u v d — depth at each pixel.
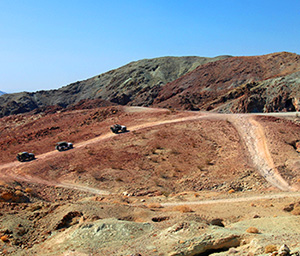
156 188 39.41
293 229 19.55
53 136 66.19
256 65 143.25
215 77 146.00
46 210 26.17
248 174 39.56
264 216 24.83
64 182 42.62
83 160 48.28
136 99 157.50
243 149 46.81
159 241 17.72
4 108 184.38
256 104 89.12
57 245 20.05
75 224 23.58
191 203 31.41
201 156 46.66
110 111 75.94
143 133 56.44
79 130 66.12
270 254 13.03
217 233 16.95
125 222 21.36
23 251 20.31
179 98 128.88
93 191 39.56
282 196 31.91
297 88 85.56
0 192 30.48
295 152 43.53
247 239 16.27
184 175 42.25
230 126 55.22
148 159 47.19
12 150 59.03
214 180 39.69
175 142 51.59
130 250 17.14
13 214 25.52
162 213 25.39
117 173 43.91
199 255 16.12
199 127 56.38
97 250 18.22
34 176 44.44
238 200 31.50
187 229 18.33
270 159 42.59
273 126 52.00
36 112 148.38
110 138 56.34
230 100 103.94
